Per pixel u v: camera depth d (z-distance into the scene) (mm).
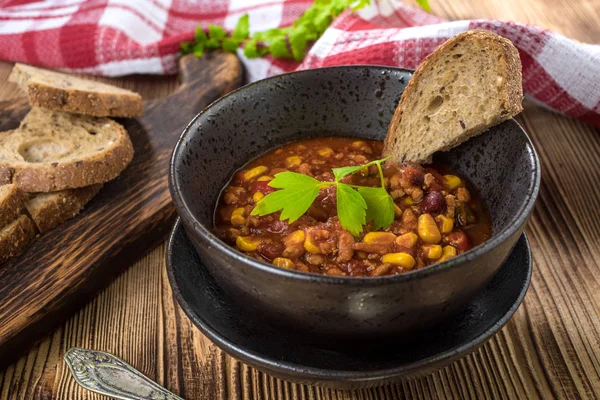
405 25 645
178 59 667
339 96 480
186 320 469
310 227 422
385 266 406
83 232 508
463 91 432
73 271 479
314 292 364
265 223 432
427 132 449
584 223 510
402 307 370
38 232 512
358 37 593
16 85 664
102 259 486
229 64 650
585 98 558
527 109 602
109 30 666
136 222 509
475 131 438
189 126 435
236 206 449
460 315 406
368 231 418
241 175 465
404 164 456
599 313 457
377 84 475
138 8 693
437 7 692
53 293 466
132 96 591
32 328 457
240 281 381
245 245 423
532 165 402
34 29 679
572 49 544
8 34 678
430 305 374
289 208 406
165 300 482
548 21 667
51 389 438
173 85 665
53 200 512
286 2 697
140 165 562
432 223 421
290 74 472
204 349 452
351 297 363
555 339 446
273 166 473
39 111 596
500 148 432
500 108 418
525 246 416
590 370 432
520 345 445
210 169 447
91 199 535
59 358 455
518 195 405
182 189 406
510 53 421
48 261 489
